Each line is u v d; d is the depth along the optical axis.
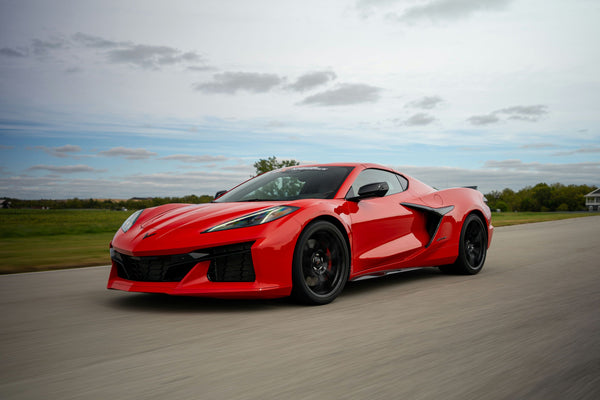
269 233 2.97
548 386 1.69
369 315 2.84
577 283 3.91
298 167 4.24
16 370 1.87
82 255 6.62
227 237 2.94
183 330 2.51
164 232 3.07
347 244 3.40
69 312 2.97
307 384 1.71
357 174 3.86
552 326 2.53
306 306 3.12
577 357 2.01
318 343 2.25
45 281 4.26
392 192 4.07
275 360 1.99
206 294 2.88
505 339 2.29
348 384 1.71
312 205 3.24
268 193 3.80
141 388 1.68
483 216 4.69
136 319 2.77
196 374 1.82
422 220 4.14
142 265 3.09
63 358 2.03
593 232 10.07
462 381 1.74
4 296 3.53
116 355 2.07
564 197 140.50
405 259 3.93
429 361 1.97
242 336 2.38
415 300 3.29
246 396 1.60
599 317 2.72
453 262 4.40
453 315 2.82
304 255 3.13
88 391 1.65
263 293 2.92
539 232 10.32
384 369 1.87
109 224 15.80
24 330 2.52
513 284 3.92
